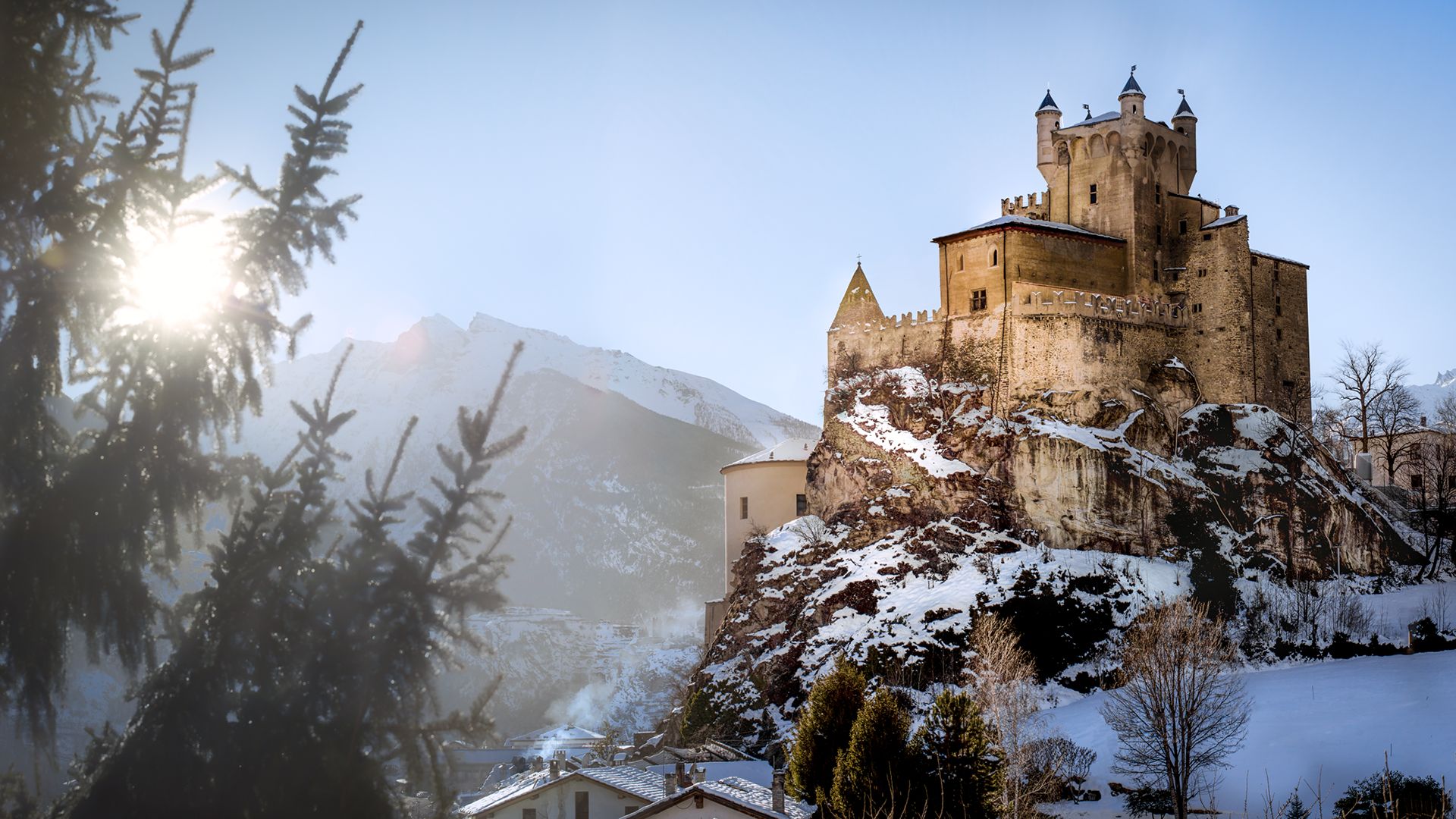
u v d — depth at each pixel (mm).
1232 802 84562
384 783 19812
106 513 18891
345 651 19562
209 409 19734
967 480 134125
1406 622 123312
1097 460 133875
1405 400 174375
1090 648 118312
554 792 74562
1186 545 133125
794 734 107625
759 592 133750
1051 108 155500
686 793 66250
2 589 18359
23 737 19031
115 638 19141
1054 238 145500
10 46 19031
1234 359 145875
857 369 151750
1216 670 92625
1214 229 148750
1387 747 87625
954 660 114188
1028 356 140125
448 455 20484
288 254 20406
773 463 151750
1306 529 136750
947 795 64000
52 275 19109
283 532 19969
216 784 18844
